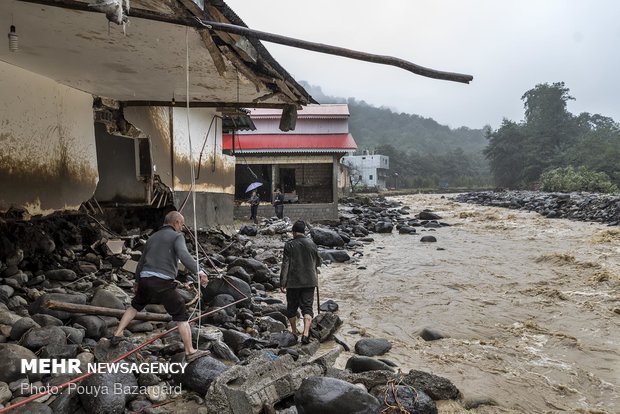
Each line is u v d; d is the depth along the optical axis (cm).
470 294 1093
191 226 1362
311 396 455
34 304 604
